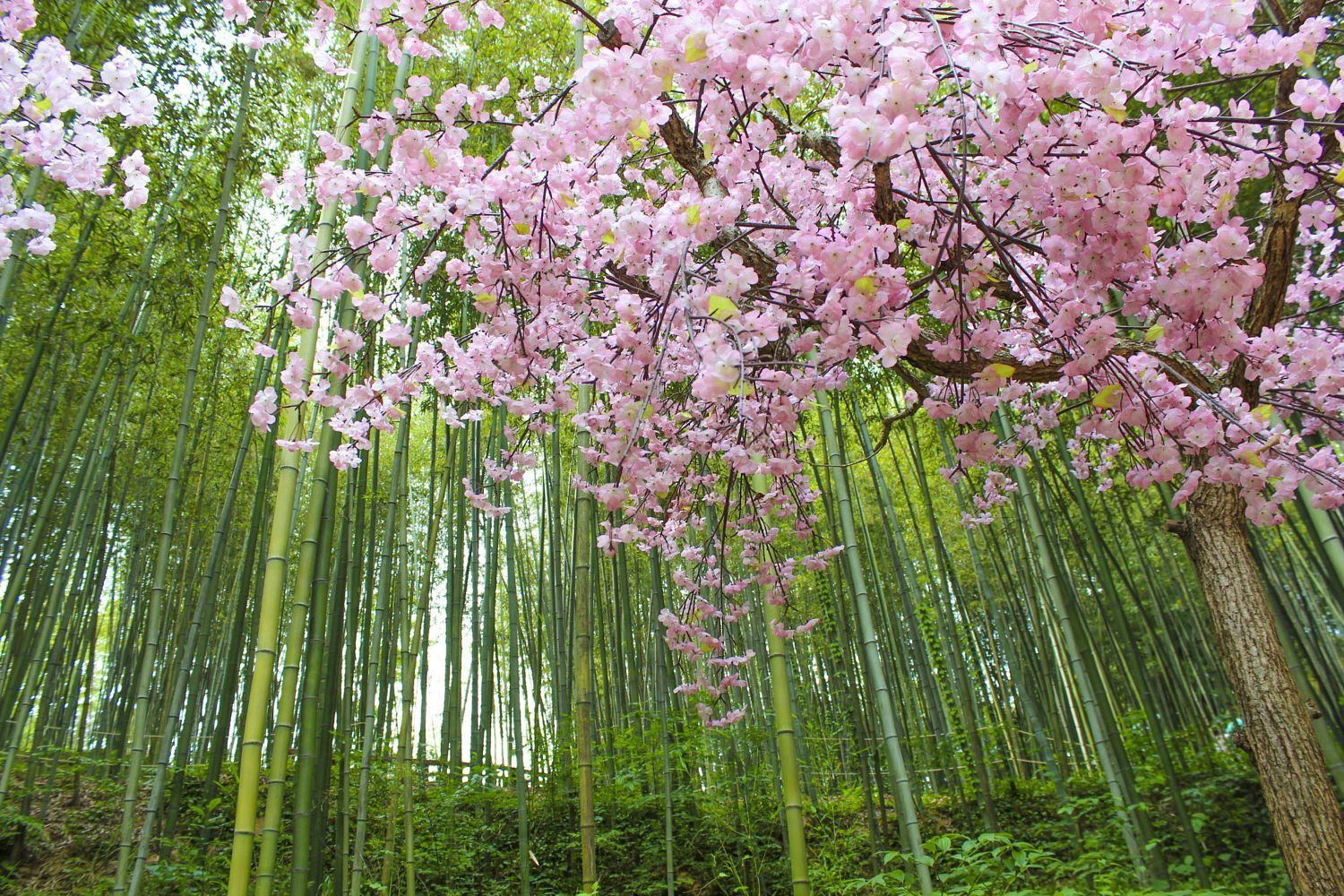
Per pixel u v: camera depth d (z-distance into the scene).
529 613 6.69
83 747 5.79
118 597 6.96
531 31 4.18
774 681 2.79
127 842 3.23
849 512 3.87
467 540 6.07
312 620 2.82
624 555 5.31
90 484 5.04
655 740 4.56
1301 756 2.24
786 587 2.84
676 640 2.82
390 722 4.78
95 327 4.14
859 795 5.06
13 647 4.18
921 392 2.42
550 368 2.34
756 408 2.20
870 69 1.42
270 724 5.32
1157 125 1.58
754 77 1.38
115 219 4.27
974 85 1.42
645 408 1.54
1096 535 4.39
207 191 4.60
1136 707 6.49
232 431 6.06
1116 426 2.01
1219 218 1.61
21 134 2.14
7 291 3.29
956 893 2.89
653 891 4.16
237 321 2.02
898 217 1.72
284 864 3.75
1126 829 3.56
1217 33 1.47
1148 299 1.72
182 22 4.11
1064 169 1.50
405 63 3.70
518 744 4.05
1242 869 4.07
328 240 2.45
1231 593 2.47
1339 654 5.41
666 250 1.47
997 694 6.54
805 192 2.32
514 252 2.00
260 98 4.79
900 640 5.96
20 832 3.97
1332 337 2.48
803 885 2.59
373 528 4.55
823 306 1.62
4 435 3.65
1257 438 1.96
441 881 4.08
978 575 5.68
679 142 2.00
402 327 2.10
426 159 1.81
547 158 1.75
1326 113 1.60
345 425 2.24
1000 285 2.07
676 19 1.70
